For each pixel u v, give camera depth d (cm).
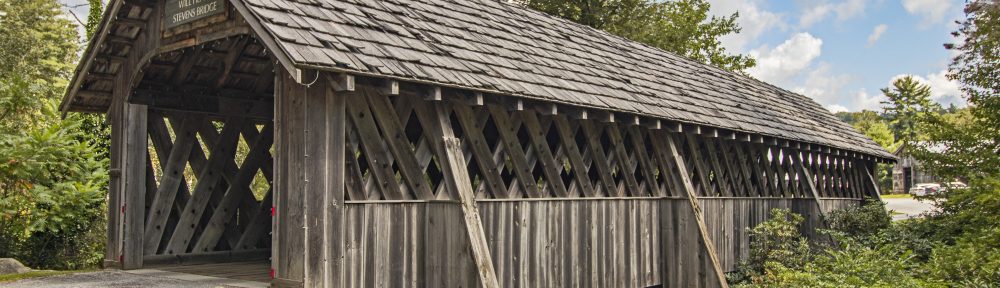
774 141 1338
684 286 1077
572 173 942
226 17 729
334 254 656
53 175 1056
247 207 1057
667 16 3166
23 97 1098
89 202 1059
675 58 1581
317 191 659
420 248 749
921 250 1493
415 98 754
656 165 1110
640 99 1039
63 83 2734
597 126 980
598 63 1139
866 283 1121
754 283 1198
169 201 953
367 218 692
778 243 1307
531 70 902
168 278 831
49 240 1041
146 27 863
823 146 1559
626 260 1016
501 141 835
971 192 1448
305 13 713
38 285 782
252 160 1059
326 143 656
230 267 941
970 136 1595
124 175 905
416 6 930
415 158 742
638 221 1046
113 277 838
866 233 1578
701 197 1169
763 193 1387
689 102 1197
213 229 1000
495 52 901
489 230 796
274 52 637
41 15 3195
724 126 1159
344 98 670
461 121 786
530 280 847
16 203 988
